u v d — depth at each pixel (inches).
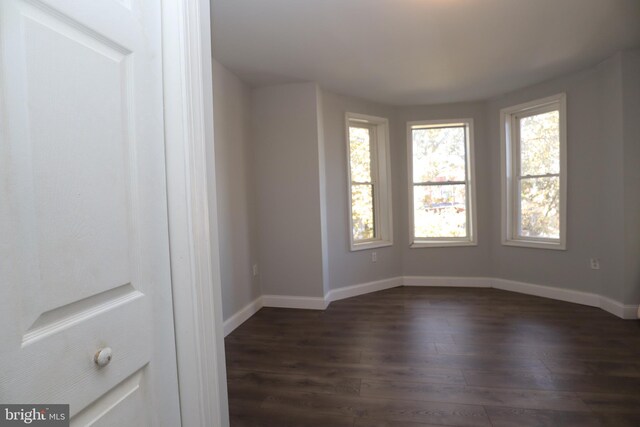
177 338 34.4
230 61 113.3
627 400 71.1
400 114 169.2
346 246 154.6
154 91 31.9
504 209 157.2
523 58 116.3
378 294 158.1
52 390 22.0
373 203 170.1
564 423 64.6
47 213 21.9
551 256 142.6
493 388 77.0
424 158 171.5
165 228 33.1
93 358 24.9
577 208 132.9
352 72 125.4
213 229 40.1
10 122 19.8
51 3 22.1
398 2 82.4
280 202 139.6
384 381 81.4
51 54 22.2
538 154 147.2
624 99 113.2
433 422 66.0
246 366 90.6
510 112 152.4
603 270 126.4
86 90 24.7
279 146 138.4
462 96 156.0
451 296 151.2
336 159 150.6
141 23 30.4
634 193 114.1
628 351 93.0
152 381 31.2
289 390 78.5
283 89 136.7
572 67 125.0
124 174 28.3
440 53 111.0
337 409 71.0
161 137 32.8
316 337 109.6
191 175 34.2
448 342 102.8
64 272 22.9
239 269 124.3
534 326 113.2
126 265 28.3
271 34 96.3
